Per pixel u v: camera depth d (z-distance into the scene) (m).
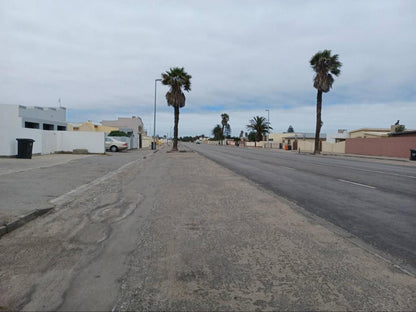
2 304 3.09
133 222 6.10
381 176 14.47
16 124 30.05
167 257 4.31
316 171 16.61
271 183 11.80
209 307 3.05
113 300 3.18
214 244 4.84
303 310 3.00
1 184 9.69
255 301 3.16
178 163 21.14
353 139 43.12
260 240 5.04
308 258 4.29
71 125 53.94
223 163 22.19
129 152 35.28
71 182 10.71
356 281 3.61
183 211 7.02
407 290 3.40
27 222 5.98
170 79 36.03
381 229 5.71
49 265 4.03
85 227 5.74
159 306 3.06
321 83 38.97
